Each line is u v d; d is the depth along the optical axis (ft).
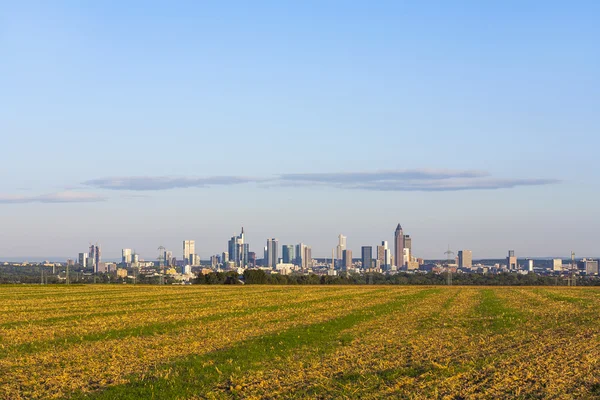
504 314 200.95
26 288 425.69
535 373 92.07
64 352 115.24
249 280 655.76
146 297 314.76
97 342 129.70
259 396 78.54
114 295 335.47
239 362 101.30
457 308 231.30
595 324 164.14
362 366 98.48
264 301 278.46
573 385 84.17
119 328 156.46
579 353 111.14
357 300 287.89
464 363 100.42
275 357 106.93
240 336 137.90
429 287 499.51
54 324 169.27
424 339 132.98
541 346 120.98
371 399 77.05
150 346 122.52
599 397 77.25
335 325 162.81
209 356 107.76
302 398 77.41
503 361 102.42
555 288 468.75
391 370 95.04
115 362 103.24
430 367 97.35
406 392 80.18
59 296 319.68
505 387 83.10
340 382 86.43
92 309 226.58
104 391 81.82
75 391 82.43
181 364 99.50
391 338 134.82
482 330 152.25
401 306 242.99
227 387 83.87
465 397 78.07
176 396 78.54
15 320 180.55
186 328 155.84
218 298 305.73
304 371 94.38
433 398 77.10
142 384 85.92
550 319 182.19
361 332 146.61
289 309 225.15
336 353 112.06
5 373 94.73
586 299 294.66
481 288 469.98
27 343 128.47
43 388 84.48
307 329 150.82
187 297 315.78
